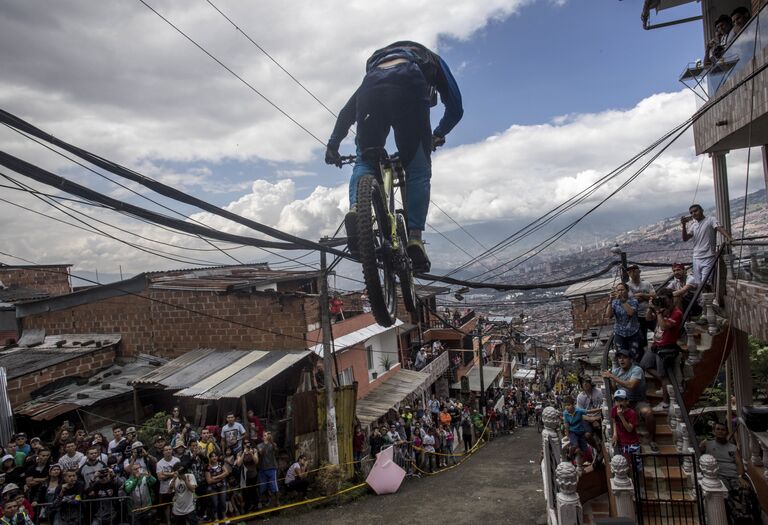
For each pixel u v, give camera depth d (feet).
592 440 30.83
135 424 49.70
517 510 37.27
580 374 51.21
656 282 50.72
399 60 15.14
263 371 49.29
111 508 29.35
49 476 29.50
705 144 36.45
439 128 18.10
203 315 58.90
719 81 33.58
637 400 27.73
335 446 46.34
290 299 56.18
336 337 62.23
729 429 36.60
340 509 40.34
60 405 45.96
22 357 57.36
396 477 45.01
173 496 31.68
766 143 34.60
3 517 24.94
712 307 31.30
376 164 16.20
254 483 38.52
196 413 49.67
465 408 76.74
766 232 32.86
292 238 16.72
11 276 84.38
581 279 40.55
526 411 96.63
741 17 30.89
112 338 61.46
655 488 24.43
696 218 34.12
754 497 25.55
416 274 18.67
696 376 31.19
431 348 96.32
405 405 75.41
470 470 53.26
